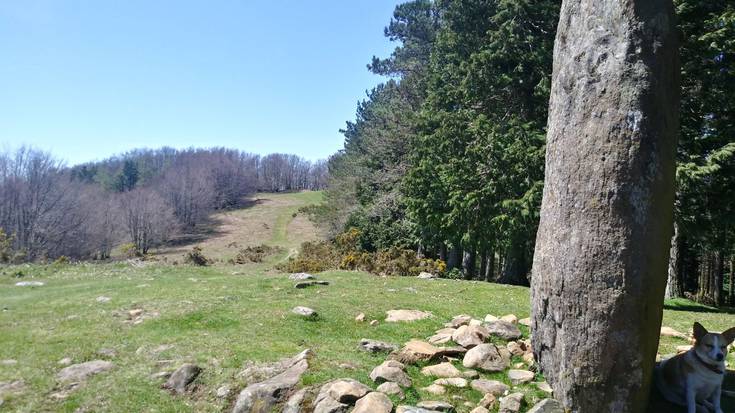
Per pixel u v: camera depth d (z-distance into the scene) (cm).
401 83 2875
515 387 529
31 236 4022
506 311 902
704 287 2909
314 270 1848
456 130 1666
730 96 1202
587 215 470
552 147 526
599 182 465
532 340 555
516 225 1421
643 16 473
